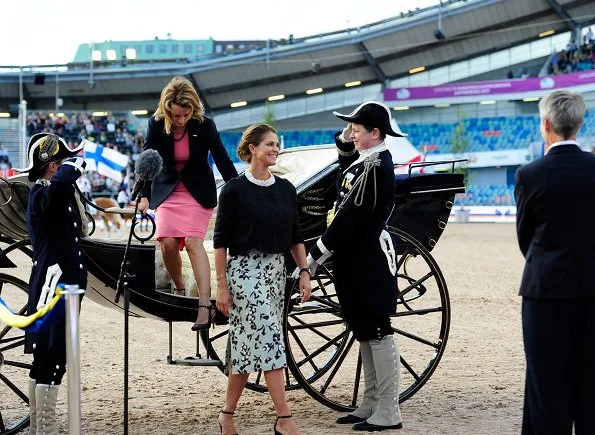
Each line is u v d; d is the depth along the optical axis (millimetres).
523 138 52281
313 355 6492
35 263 5469
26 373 7867
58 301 4125
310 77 55312
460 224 40562
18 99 54656
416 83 56156
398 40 52281
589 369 4621
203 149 6074
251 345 5512
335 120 56719
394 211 6684
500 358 8609
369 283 6012
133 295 5770
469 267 17844
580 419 4676
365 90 56719
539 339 4652
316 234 6676
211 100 56469
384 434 5930
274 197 5621
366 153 6039
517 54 54719
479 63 55250
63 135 48625
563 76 49750
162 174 6062
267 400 7000
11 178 6121
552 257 4625
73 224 5512
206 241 6984
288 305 6191
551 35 54031
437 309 6691
